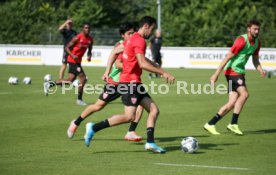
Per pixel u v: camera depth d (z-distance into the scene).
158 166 27.70
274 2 155.75
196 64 117.31
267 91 70.56
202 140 36.06
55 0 184.88
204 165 28.02
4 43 144.88
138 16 189.12
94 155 30.62
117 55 33.66
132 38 30.39
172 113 49.59
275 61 110.00
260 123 44.16
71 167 27.42
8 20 145.12
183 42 134.88
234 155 30.83
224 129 41.09
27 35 144.62
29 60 128.88
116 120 30.86
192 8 143.25
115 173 26.12
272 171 26.70
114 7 189.88
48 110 50.75
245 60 38.28
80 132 38.97
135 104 30.62
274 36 126.44
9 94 64.69
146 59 30.11
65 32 65.69
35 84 77.69
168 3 155.50
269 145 34.22
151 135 31.14
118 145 33.84
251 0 158.00
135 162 28.75
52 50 126.81
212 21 137.25
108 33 143.25
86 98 61.81
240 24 135.50
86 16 164.75
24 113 48.50
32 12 149.62
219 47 123.44
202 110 51.81
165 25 138.25
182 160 29.33
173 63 119.44
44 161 28.88
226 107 38.41
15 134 37.50
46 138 36.12
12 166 27.58
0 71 103.19
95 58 123.94
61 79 63.94
